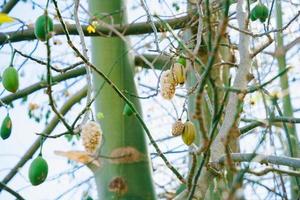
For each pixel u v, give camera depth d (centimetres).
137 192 497
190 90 448
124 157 502
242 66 405
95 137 405
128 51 535
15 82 418
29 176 409
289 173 387
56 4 401
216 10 458
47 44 392
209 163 396
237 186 319
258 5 457
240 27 416
